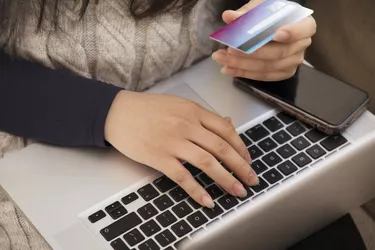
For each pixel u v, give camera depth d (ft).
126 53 3.18
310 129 2.95
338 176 2.84
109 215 2.66
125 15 3.12
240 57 3.02
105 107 2.91
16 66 3.00
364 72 3.77
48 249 2.81
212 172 2.72
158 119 2.87
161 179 2.77
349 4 3.77
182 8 3.21
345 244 3.00
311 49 3.93
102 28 3.11
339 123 2.88
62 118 2.90
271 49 2.98
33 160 2.86
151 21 3.18
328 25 3.85
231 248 2.64
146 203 2.69
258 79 3.08
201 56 3.33
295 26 2.96
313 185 2.78
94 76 3.18
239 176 2.75
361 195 2.99
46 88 2.96
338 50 3.85
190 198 2.70
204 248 2.58
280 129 2.96
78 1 3.01
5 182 2.79
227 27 2.94
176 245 2.56
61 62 3.10
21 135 2.92
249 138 2.92
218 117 2.92
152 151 2.79
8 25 2.99
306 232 2.89
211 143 2.80
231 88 3.15
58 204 2.71
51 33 3.05
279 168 2.81
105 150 2.90
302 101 2.98
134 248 2.56
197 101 3.10
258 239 2.71
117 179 2.79
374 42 3.73
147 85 3.27
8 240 3.13
